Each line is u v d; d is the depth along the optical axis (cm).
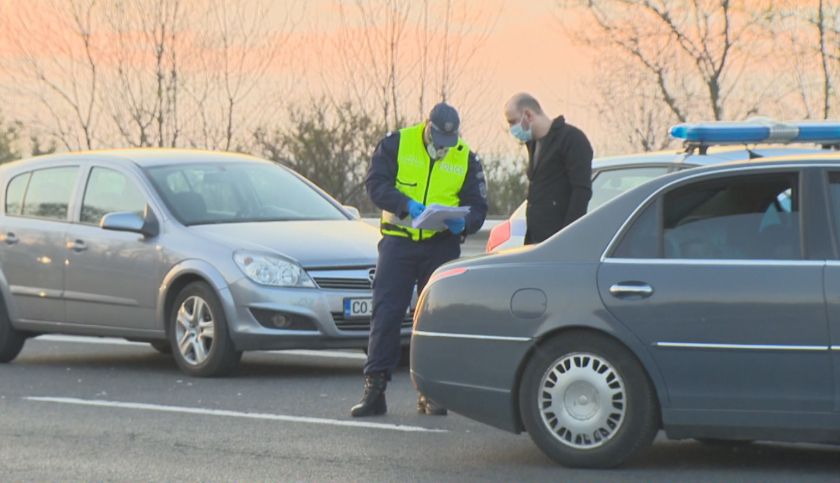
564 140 3134
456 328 2684
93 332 4291
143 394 3675
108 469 2662
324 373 4088
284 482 2519
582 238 2611
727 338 2453
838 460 2672
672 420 2502
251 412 3331
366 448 2848
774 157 2553
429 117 3194
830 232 2442
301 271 3900
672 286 2502
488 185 8775
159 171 4319
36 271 4416
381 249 3266
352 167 9494
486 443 2898
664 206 2567
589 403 2569
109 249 4219
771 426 2439
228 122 9594
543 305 2591
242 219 4238
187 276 4041
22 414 3375
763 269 2453
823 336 2392
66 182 4478
